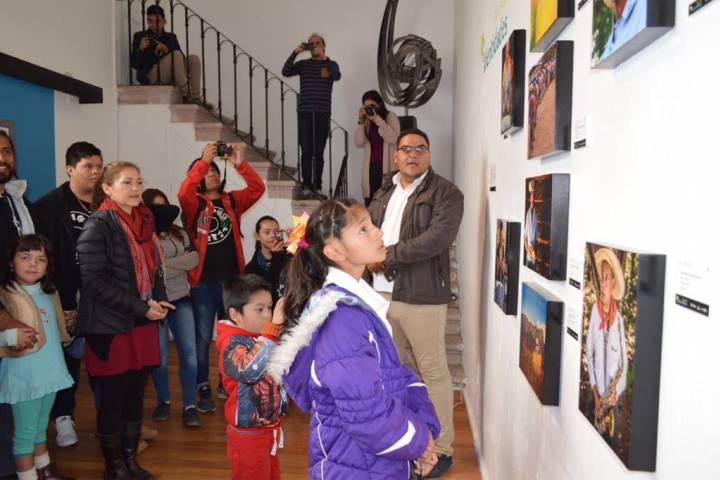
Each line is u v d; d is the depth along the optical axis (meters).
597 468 1.12
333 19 6.52
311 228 1.36
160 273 2.88
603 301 1.04
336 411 1.26
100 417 2.66
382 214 3.07
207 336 3.64
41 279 2.58
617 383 0.96
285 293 1.40
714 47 0.71
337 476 1.25
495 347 2.47
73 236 2.98
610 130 1.09
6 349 2.39
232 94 6.69
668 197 0.84
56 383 2.55
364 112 5.48
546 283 1.55
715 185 0.71
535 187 1.55
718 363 0.70
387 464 1.25
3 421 2.58
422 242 2.71
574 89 1.32
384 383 1.25
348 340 1.20
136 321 2.68
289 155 6.73
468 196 3.98
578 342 1.25
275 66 6.62
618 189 1.04
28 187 4.12
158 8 5.67
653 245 0.89
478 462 3.01
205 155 3.50
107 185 2.62
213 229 3.60
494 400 2.48
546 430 1.53
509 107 1.91
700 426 0.75
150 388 4.11
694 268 0.76
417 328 2.84
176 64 5.80
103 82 5.12
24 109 4.07
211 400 3.67
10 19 3.89
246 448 2.16
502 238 2.12
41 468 2.64
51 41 4.35
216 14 6.62
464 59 4.59
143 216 2.75
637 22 0.86
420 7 6.37
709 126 0.73
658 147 0.88
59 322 2.70
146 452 3.11
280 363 1.28
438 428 1.36
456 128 5.47
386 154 5.48
